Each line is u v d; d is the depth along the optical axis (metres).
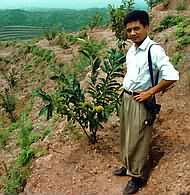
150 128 4.71
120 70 5.71
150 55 4.42
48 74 13.98
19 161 6.55
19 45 18.23
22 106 12.77
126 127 4.75
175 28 10.01
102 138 6.21
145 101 4.56
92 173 5.53
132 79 4.57
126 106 4.69
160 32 10.57
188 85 7.01
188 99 6.64
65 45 15.48
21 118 11.26
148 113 4.62
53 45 16.39
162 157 5.32
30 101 12.28
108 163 5.64
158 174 5.04
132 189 4.95
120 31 9.44
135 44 4.55
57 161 5.95
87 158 5.82
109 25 15.59
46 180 5.63
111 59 5.75
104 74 8.77
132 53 4.59
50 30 17.97
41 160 6.11
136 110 4.61
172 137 5.74
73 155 5.97
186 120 6.08
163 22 11.20
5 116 12.22
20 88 14.45
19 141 8.44
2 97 12.59
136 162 4.79
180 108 6.44
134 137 4.67
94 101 5.82
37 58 15.81
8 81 15.04
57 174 5.68
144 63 4.47
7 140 9.12
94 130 6.02
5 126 11.71
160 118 6.27
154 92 4.45
